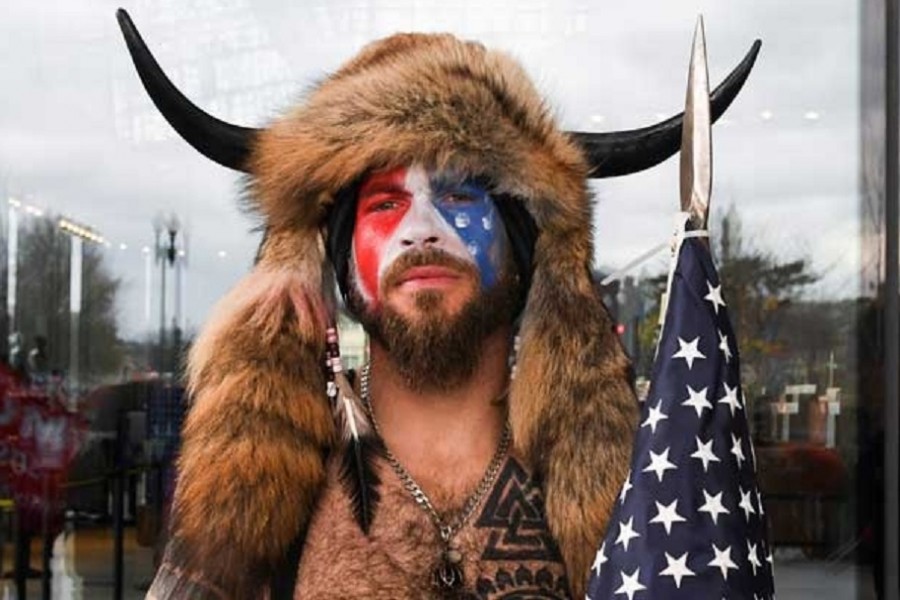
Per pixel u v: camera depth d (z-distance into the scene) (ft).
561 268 4.36
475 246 4.32
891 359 4.72
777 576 4.72
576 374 4.31
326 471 4.30
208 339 4.35
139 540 5.29
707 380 3.59
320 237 4.39
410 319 4.30
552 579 4.23
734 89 4.50
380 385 4.38
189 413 4.34
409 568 4.21
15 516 5.49
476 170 4.30
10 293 5.41
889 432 4.71
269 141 4.43
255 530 4.20
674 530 3.49
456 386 4.34
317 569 4.22
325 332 4.34
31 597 5.46
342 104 4.36
